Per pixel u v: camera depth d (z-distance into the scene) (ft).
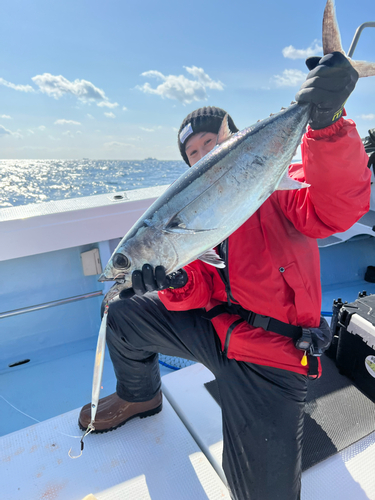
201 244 3.50
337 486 4.35
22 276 7.50
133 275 3.62
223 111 5.34
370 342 5.47
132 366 5.13
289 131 3.33
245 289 4.20
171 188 3.59
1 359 7.72
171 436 5.26
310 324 4.09
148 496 4.38
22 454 5.05
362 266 10.97
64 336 8.24
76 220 7.12
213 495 4.37
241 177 3.36
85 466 4.83
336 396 5.70
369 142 8.55
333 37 3.08
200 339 4.51
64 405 6.63
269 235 4.09
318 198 3.45
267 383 4.01
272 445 3.84
